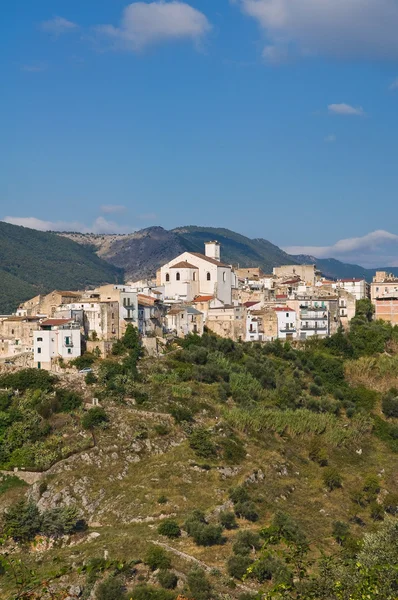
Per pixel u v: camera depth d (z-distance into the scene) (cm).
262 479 14788
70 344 18550
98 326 19700
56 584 10331
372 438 18688
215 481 14312
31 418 16025
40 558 11706
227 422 16888
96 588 10069
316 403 19388
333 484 15250
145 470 14650
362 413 19512
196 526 12038
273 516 13212
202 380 19225
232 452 15550
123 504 13388
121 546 11562
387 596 5712
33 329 19350
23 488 14162
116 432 15700
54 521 12550
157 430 15912
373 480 15362
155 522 12812
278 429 17188
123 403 16925
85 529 12900
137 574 10638
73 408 16562
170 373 18962
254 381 19612
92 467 14600
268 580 10681
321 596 5847
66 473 14325
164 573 10475
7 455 15075
